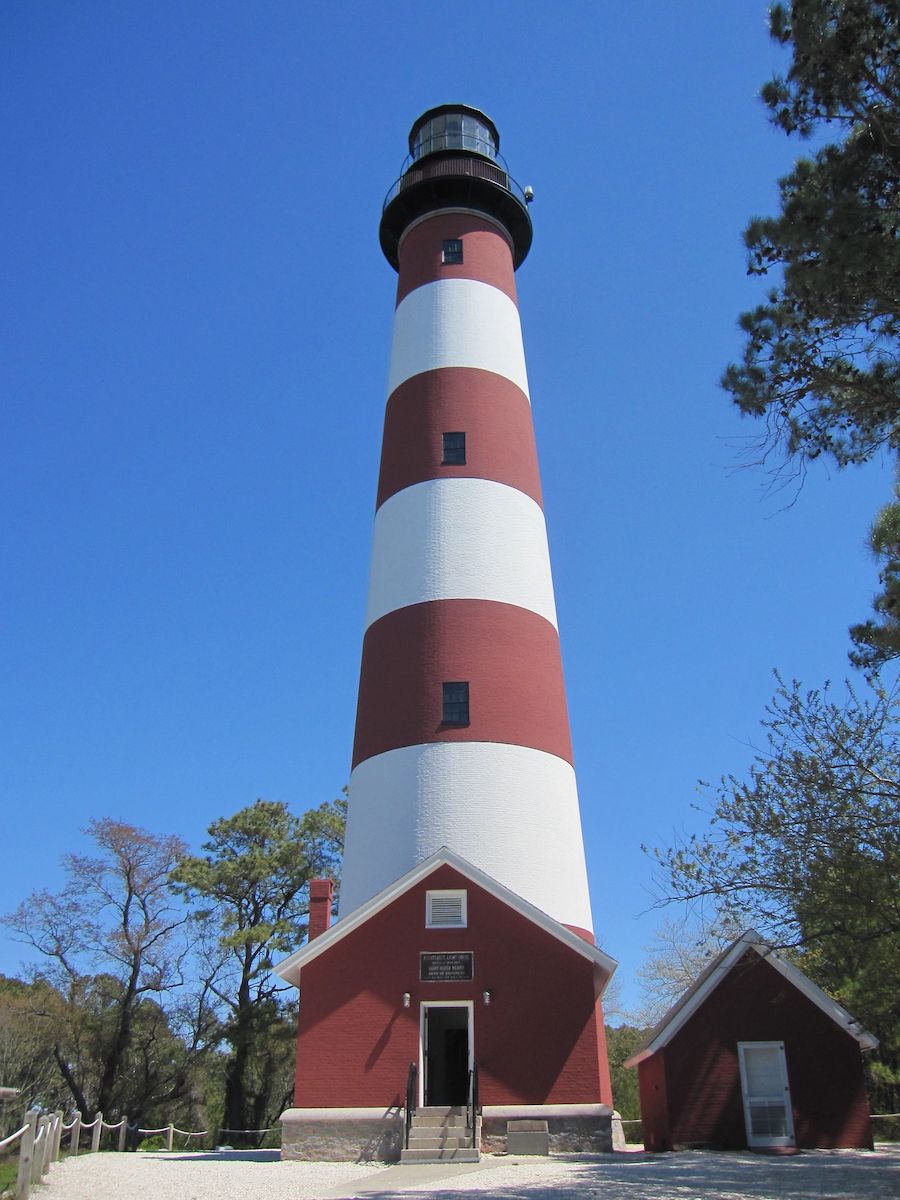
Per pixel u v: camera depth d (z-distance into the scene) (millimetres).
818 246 13391
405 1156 18984
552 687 27328
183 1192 15023
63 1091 43906
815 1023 20656
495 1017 20953
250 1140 38875
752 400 14836
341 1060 20703
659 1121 21328
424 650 26656
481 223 33938
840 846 15695
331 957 21516
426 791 25016
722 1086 20203
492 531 28219
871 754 16641
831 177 13633
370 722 26891
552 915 24312
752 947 20891
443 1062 24297
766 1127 19906
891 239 12773
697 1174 15461
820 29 13422
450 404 29984
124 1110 39875
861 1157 18266
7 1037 39938
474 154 34969
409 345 31875
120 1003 40688
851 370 14523
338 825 42719
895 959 15273
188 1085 41250
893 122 13219
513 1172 16562
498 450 29562
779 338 14711
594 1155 19438
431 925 21719
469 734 25484
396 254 36969
